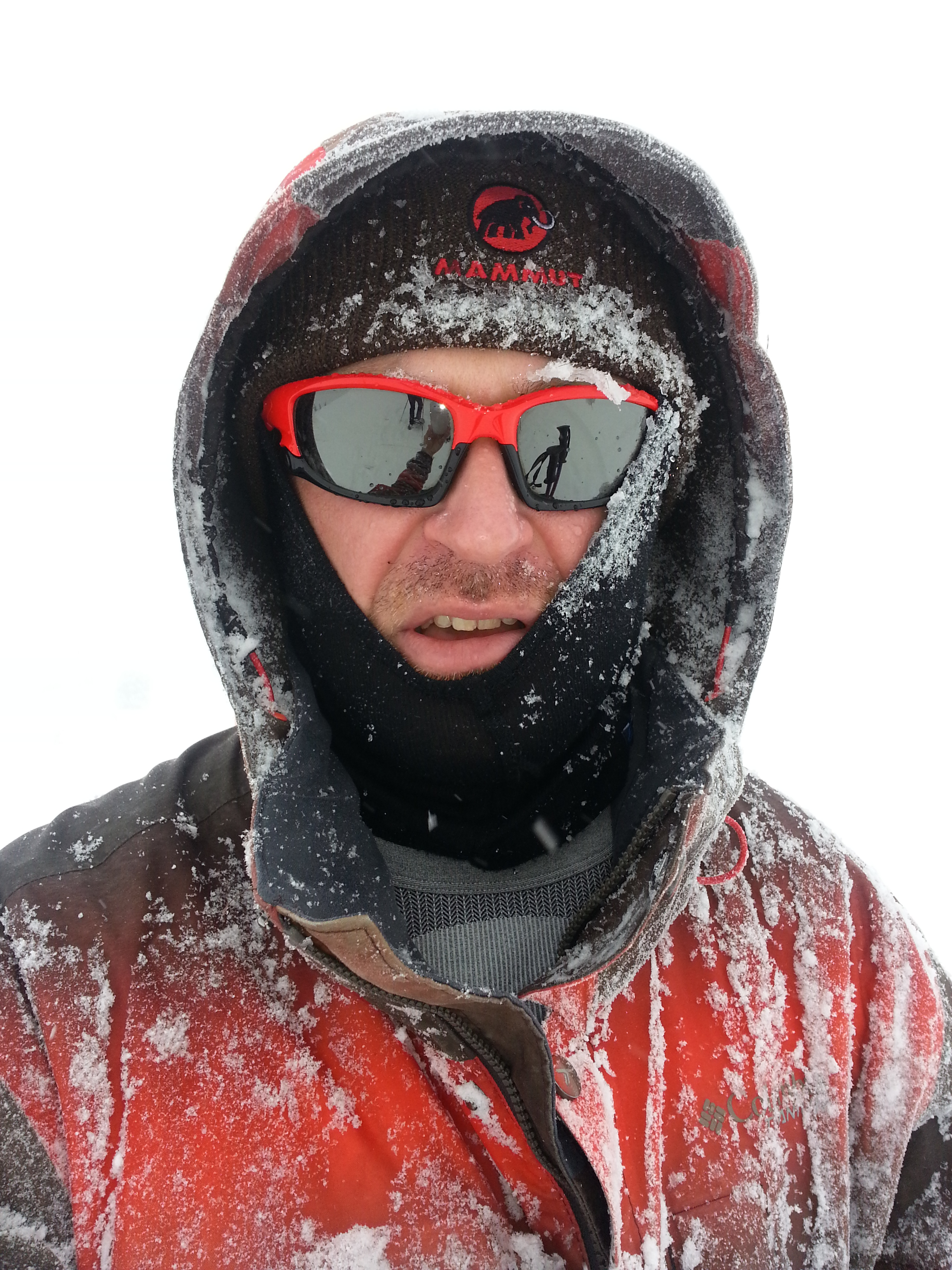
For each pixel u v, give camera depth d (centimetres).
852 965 38
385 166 33
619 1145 33
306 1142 31
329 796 34
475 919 37
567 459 37
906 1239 37
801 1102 35
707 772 33
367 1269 30
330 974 31
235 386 38
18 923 34
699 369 39
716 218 35
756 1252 33
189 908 34
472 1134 32
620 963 34
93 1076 32
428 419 36
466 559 37
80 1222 30
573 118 33
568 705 39
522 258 35
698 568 41
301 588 39
